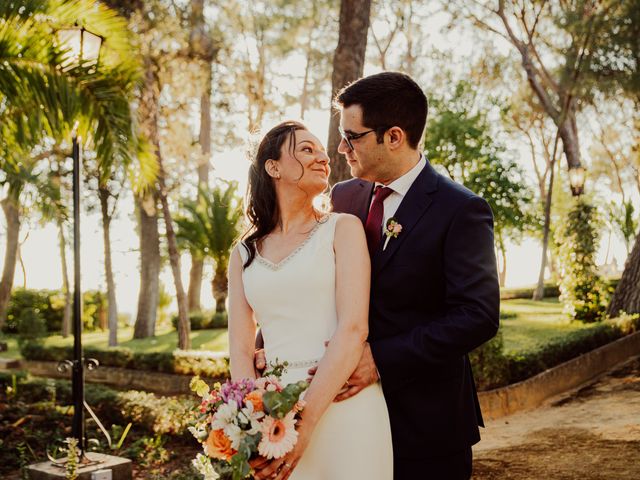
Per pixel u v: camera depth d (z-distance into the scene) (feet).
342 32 25.38
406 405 7.61
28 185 45.60
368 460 6.98
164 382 33.42
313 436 7.04
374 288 7.80
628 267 38.04
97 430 20.53
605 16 48.49
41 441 19.07
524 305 56.85
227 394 6.60
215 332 54.03
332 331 7.24
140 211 56.29
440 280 7.68
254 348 7.89
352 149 8.02
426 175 8.03
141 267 56.75
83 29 18.31
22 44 18.88
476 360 21.86
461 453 7.82
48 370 42.16
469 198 7.66
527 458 15.87
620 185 102.22
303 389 6.37
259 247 7.75
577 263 39.68
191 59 48.47
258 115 76.02
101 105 20.57
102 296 83.05
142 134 22.00
